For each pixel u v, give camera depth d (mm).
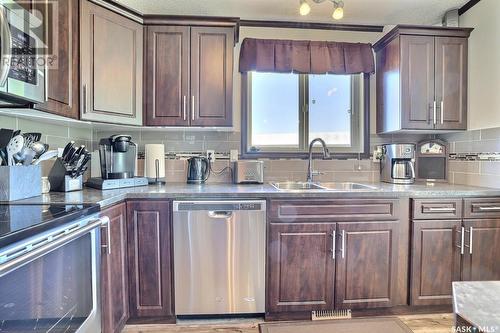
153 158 2475
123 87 2109
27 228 948
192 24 2266
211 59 2285
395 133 2732
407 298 2096
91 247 1358
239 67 2646
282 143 2809
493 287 1006
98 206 1442
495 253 2119
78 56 1830
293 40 2670
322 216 2025
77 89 1830
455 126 2443
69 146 1913
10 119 1682
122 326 1875
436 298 2102
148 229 1966
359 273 2059
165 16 2227
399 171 2570
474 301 924
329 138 2828
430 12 2543
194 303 2004
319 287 2041
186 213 1964
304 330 1673
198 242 1978
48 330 1051
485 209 2105
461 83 2441
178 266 1984
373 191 2051
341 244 2037
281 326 1711
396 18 2641
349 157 2766
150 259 1975
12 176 1498
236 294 2012
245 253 1997
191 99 2277
